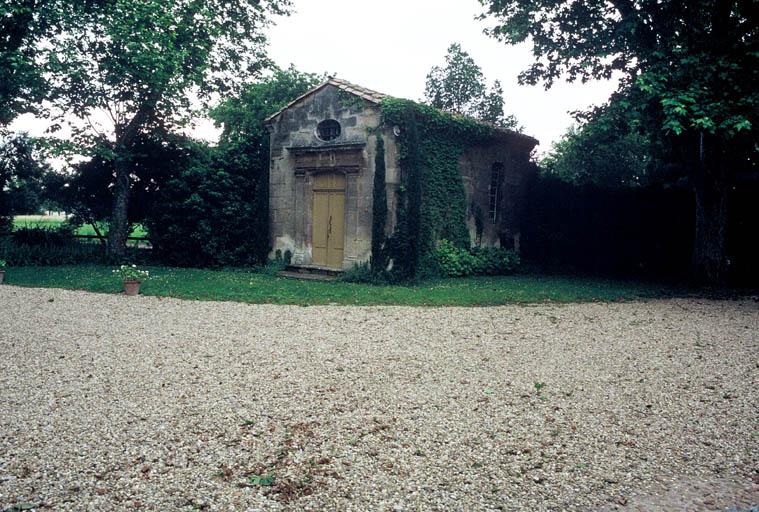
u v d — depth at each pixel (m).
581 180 27.20
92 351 6.75
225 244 17.83
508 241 19.20
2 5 14.61
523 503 3.40
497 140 18.19
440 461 3.91
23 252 17.48
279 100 29.06
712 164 15.00
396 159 14.64
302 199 16.83
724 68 12.09
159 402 4.96
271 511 3.21
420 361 6.58
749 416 5.01
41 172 21.72
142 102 17.61
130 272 11.61
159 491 3.39
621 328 9.08
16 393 5.14
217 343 7.30
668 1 13.21
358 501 3.35
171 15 16.73
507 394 5.43
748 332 8.99
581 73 15.62
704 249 15.70
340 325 8.72
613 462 4.01
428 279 15.01
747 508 3.43
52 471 3.62
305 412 4.79
